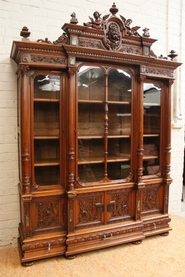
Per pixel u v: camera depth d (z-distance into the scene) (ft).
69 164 7.00
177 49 10.41
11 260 7.06
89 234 7.34
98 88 7.53
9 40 7.57
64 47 6.56
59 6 8.16
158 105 8.66
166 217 8.68
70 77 6.83
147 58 7.63
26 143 6.63
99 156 7.71
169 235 8.66
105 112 7.61
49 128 7.14
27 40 6.33
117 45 7.28
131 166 8.02
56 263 6.88
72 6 8.36
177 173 10.73
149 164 8.64
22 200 6.81
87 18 8.62
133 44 7.56
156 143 8.79
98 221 7.61
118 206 7.88
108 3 8.95
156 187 8.61
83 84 7.27
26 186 6.66
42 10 7.94
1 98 7.62
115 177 7.91
